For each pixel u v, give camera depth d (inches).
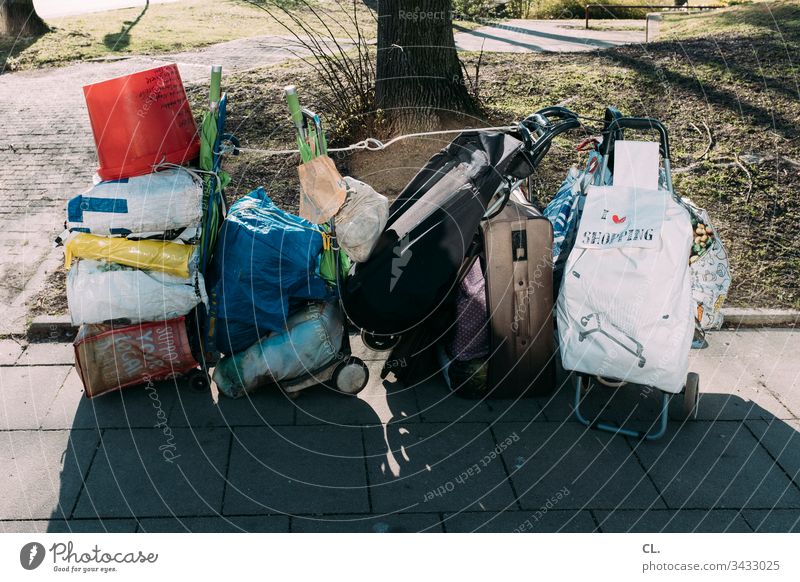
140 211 142.0
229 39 424.5
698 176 247.1
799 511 132.6
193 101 293.6
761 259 213.9
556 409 157.3
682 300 139.0
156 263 144.6
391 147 248.8
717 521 130.0
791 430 153.3
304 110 141.3
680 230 137.9
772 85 305.4
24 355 169.2
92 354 146.6
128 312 145.2
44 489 131.6
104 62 372.5
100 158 143.3
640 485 137.6
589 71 326.6
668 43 371.9
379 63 260.7
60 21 480.4
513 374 155.4
